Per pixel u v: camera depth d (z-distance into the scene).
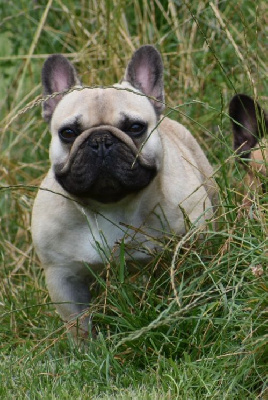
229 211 4.28
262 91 6.14
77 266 4.52
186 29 6.68
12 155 6.67
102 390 3.84
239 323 3.87
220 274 4.15
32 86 6.91
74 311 4.57
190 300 4.13
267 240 3.87
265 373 3.72
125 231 4.40
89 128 4.18
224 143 4.52
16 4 7.36
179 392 3.67
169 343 4.07
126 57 6.48
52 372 4.07
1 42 7.40
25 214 5.99
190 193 4.51
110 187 4.12
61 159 4.28
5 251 5.82
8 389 3.92
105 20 6.68
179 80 6.48
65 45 6.95
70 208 4.40
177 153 4.70
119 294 4.26
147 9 6.72
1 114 6.96
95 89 4.39
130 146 4.10
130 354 4.13
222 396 3.63
